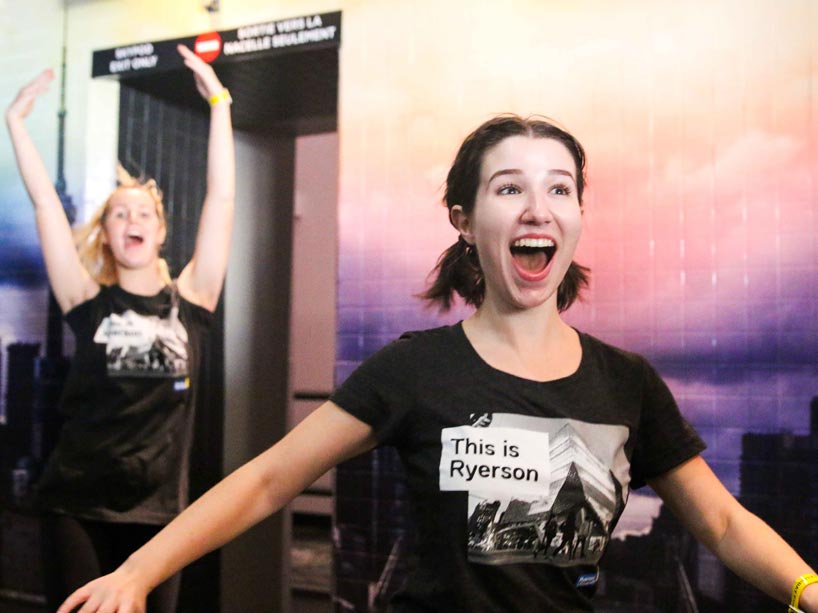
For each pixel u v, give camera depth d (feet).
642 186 7.66
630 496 7.65
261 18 9.09
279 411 10.85
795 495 7.20
